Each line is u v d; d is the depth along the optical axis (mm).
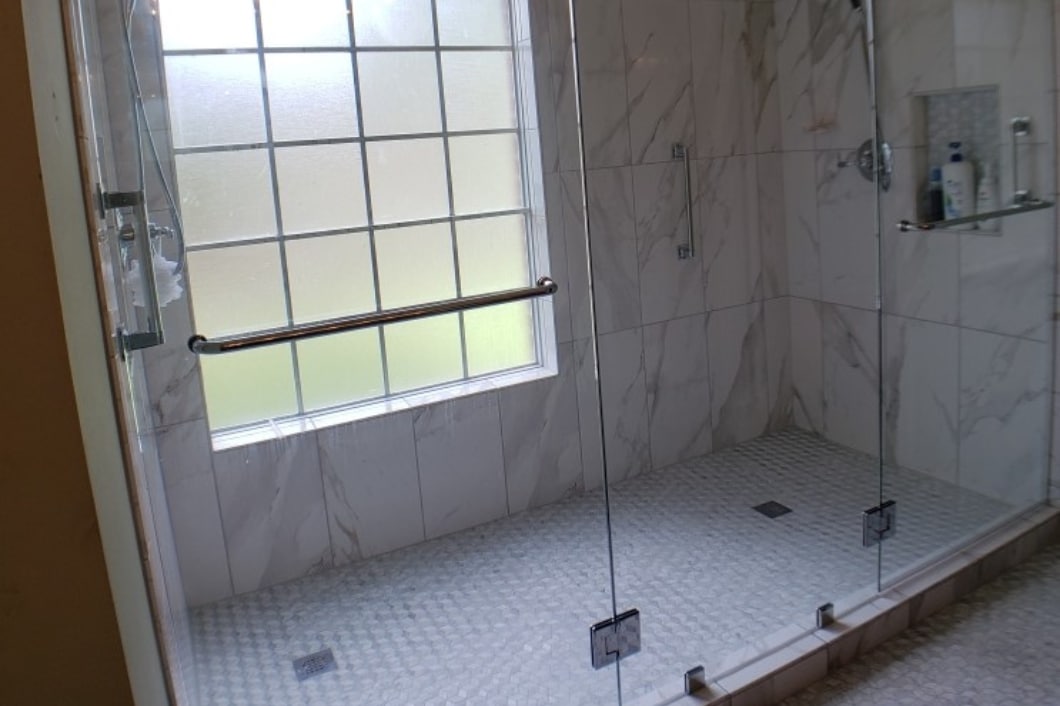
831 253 2703
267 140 2154
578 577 2223
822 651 1866
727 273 2807
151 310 1671
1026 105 2283
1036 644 1922
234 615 2109
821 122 2691
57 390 896
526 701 1793
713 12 2730
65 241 938
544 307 2555
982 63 2344
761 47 2777
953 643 1952
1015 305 2363
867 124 2584
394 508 2367
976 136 2385
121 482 1078
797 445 2828
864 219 2605
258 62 2127
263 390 2154
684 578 2176
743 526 2402
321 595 2191
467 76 2424
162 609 1265
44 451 902
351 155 2275
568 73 2545
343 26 2242
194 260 2043
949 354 2453
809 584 2104
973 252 2400
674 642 1926
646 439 2746
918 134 2486
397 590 2205
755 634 1931
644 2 2631
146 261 1674
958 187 2422
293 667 1933
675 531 2404
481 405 2479
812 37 2701
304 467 2215
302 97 2197
